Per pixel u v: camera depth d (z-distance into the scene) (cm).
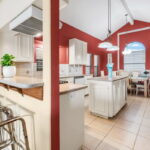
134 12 525
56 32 116
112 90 273
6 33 244
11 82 129
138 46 575
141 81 545
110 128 240
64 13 412
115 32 684
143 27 597
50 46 110
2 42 239
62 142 142
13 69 198
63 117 142
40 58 381
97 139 204
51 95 113
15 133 167
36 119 132
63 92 138
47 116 116
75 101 161
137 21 613
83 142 182
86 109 347
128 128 240
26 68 324
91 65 652
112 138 206
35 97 128
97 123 262
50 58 111
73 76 462
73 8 399
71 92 153
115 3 446
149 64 591
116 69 695
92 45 641
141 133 222
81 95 173
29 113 141
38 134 131
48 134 116
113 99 279
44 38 115
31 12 149
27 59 273
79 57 499
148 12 474
